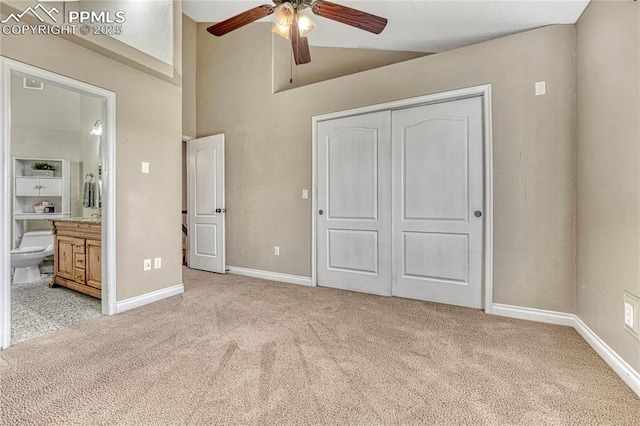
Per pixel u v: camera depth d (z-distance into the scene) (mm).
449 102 2842
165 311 2668
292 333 2199
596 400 1444
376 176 3197
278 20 2123
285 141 3756
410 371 1692
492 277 2611
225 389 1518
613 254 1752
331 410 1368
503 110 2562
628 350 1598
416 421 1299
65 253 3285
